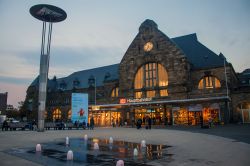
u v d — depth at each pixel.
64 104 78.75
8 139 21.58
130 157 12.62
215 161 11.26
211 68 46.44
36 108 87.81
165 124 45.59
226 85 42.88
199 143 17.53
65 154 13.58
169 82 47.94
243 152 13.52
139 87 52.31
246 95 42.59
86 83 77.75
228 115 41.62
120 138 22.16
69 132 31.23
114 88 62.38
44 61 34.84
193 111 44.12
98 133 28.75
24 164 10.78
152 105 48.72
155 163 11.05
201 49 53.22
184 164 10.76
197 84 47.47
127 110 52.44
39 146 14.83
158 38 50.84
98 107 57.91
